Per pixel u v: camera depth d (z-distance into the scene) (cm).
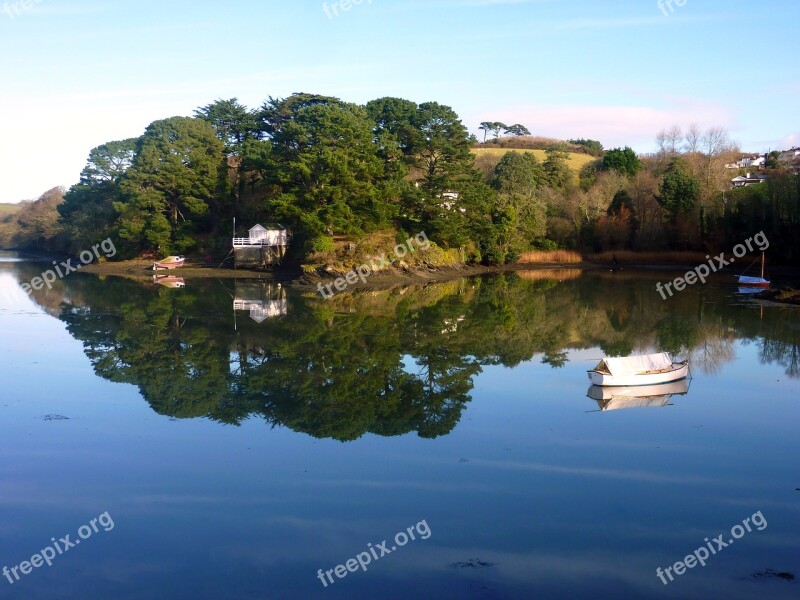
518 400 2522
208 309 4978
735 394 2598
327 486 1742
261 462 1909
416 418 2303
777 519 1555
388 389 2691
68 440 2092
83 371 2973
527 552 1411
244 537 1484
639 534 1485
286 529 1518
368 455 1958
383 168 7725
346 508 1614
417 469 1848
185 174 8712
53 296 5812
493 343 3669
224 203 9050
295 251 8025
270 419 2298
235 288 6531
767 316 4562
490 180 10956
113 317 4562
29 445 2048
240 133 9631
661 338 3788
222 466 1883
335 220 6962
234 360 3206
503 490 1709
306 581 1315
